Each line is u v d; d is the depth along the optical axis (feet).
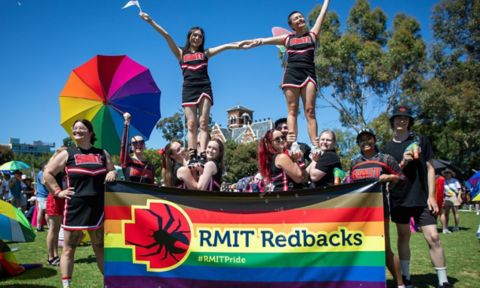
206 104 23.90
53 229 25.73
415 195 17.80
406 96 112.78
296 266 15.10
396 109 18.86
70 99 23.77
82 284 20.26
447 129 134.21
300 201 15.37
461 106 109.81
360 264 14.89
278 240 15.29
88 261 26.81
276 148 18.03
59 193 17.75
